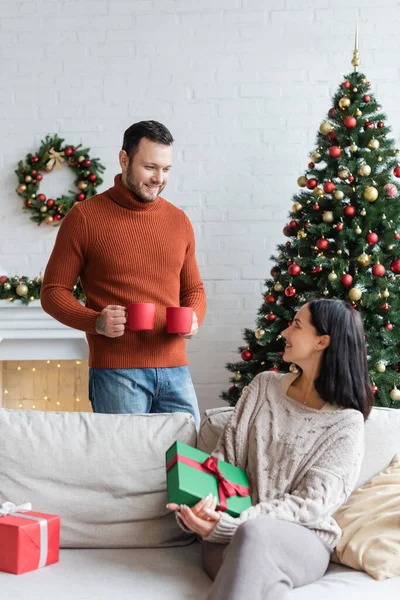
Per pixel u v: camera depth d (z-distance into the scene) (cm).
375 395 335
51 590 170
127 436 209
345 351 195
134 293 249
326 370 196
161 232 254
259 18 413
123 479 204
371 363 328
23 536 180
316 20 412
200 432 215
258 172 417
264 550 164
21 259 420
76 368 430
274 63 414
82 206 251
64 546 201
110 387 246
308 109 415
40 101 416
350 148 345
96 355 250
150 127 244
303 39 413
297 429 195
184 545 205
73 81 416
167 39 414
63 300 246
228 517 175
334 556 189
